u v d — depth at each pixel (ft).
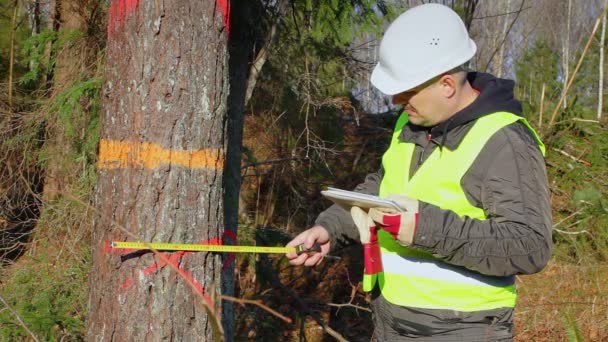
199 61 7.14
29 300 12.91
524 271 6.09
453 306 6.73
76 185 14.38
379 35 15.52
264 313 18.65
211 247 7.02
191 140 7.11
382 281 7.32
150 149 6.97
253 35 12.62
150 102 6.97
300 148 21.74
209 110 7.24
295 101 19.44
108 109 7.19
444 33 6.72
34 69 15.25
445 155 6.73
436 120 6.86
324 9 14.32
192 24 7.07
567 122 23.00
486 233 6.08
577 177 21.79
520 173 6.23
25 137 15.11
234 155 12.34
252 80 12.77
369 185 8.24
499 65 29.35
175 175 7.03
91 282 7.42
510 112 6.63
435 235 6.08
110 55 7.22
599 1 41.01
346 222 7.79
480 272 6.28
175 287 7.04
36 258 13.99
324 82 18.78
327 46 16.76
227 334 10.33
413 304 6.93
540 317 16.99
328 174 25.70
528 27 38.91
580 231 19.85
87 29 14.49
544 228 6.07
